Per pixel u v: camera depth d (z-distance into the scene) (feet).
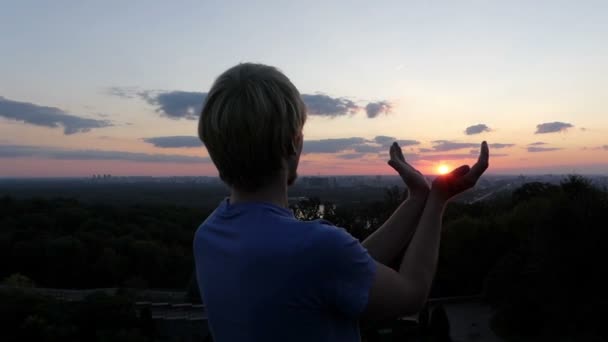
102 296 106.22
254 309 4.42
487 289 100.32
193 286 125.90
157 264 166.81
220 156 4.92
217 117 4.81
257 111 4.66
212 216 5.65
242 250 4.63
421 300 4.63
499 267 98.63
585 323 71.67
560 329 75.66
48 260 158.30
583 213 79.00
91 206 226.58
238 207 5.09
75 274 156.56
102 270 158.10
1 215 192.75
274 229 4.62
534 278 84.43
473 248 112.27
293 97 5.02
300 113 5.07
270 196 5.08
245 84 4.85
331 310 4.41
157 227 203.31
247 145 4.70
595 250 74.79
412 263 4.77
